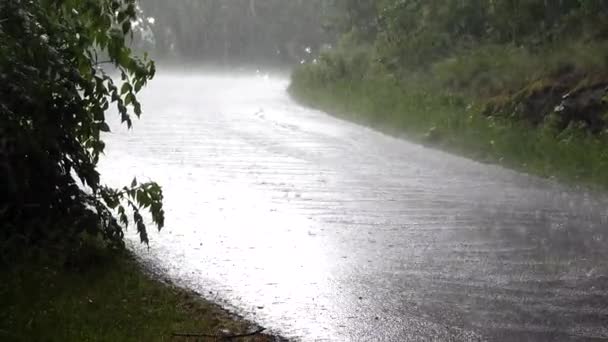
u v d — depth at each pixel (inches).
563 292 319.9
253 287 334.0
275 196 526.9
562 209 476.1
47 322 270.1
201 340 268.2
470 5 1279.5
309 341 274.1
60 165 369.1
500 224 439.8
